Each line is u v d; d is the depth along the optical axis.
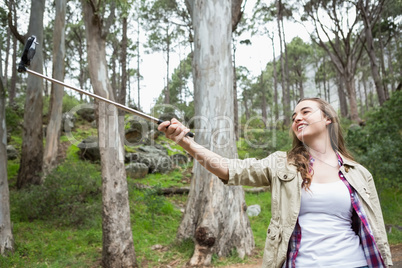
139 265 6.07
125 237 5.91
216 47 6.70
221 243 6.41
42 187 8.61
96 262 6.20
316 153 1.55
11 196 9.34
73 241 7.14
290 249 1.44
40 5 11.62
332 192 1.45
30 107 11.31
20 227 7.65
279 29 25.41
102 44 6.48
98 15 6.41
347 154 1.65
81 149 12.75
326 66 41.25
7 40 23.67
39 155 11.36
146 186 11.01
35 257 6.30
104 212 5.86
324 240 1.39
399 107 11.71
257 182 1.58
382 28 26.62
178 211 9.50
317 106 1.60
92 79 6.26
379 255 1.39
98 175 10.12
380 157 9.63
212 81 6.67
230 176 1.57
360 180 1.52
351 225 1.50
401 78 21.42
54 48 12.11
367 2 21.61
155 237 7.60
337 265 1.35
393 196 11.24
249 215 9.61
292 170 1.51
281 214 1.49
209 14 6.75
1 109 6.22
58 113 11.94
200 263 6.14
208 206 6.46
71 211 8.34
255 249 6.96
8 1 9.88
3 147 6.28
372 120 13.16
